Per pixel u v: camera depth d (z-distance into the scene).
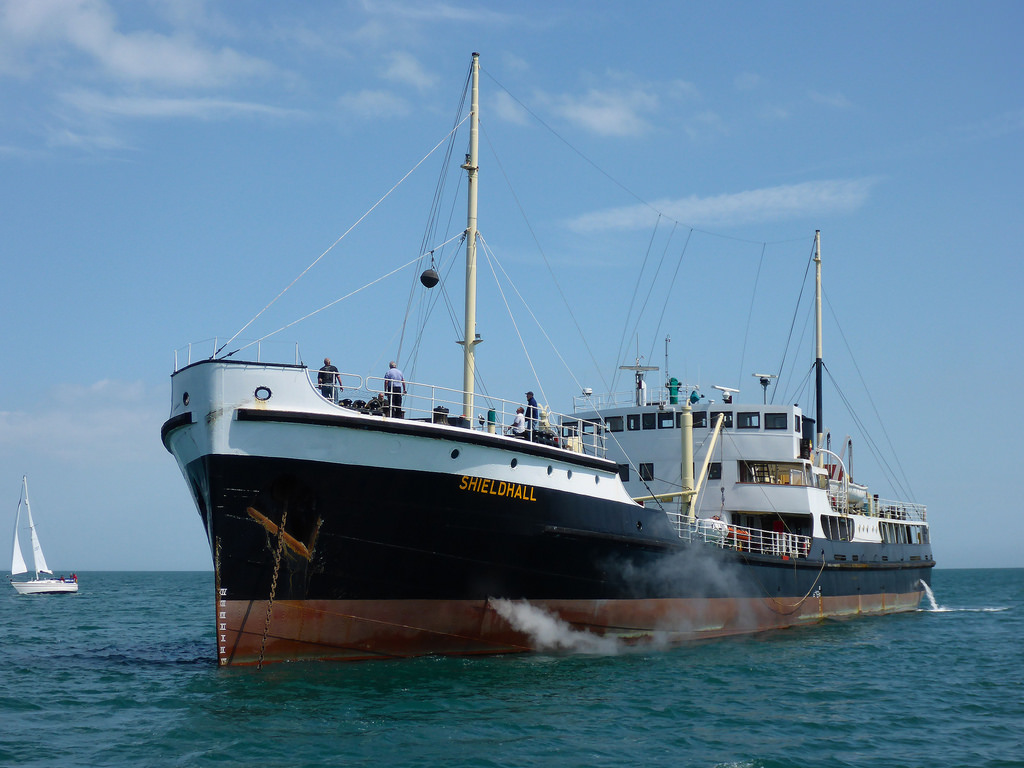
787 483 38.88
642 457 39.06
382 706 19.80
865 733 19.47
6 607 66.31
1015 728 20.12
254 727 18.23
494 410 25.81
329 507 22.41
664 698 21.94
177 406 22.98
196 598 81.94
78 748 17.16
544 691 21.84
